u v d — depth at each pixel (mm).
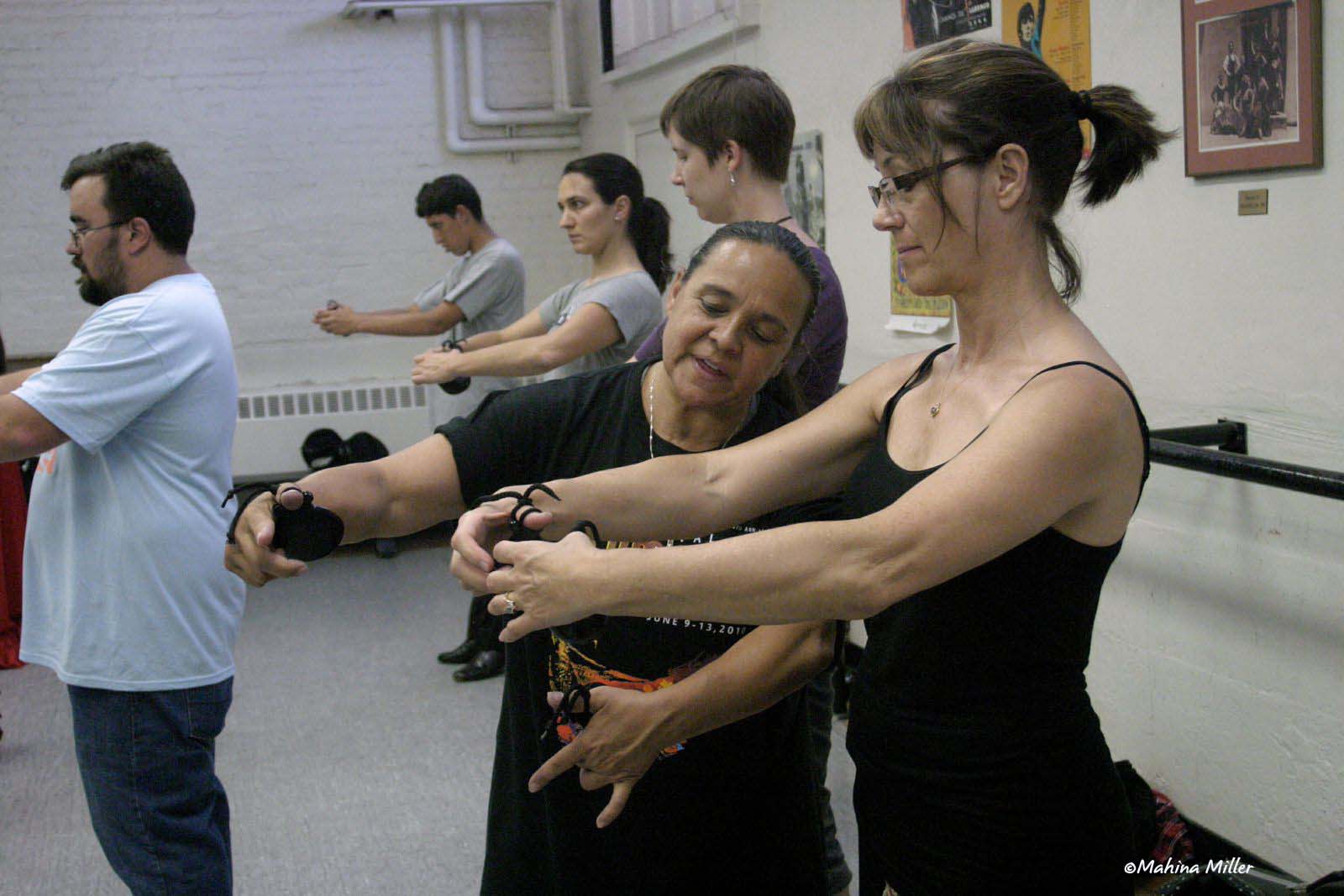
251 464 5488
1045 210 1034
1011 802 1036
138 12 5363
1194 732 2365
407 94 5730
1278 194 2043
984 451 928
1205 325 2230
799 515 1257
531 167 5938
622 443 1294
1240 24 2057
